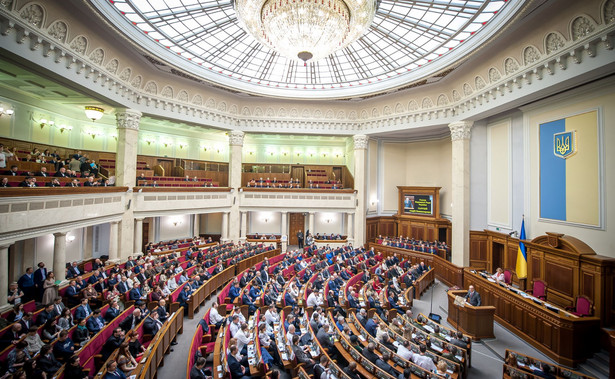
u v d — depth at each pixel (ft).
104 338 24.36
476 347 30.60
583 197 35.50
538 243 38.58
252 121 68.85
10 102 43.93
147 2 37.35
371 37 47.93
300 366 21.22
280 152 85.92
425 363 22.13
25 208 31.07
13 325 22.41
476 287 41.50
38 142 48.55
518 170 46.42
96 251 54.13
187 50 48.85
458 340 26.16
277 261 56.70
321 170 84.84
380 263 53.11
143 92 52.37
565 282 34.53
